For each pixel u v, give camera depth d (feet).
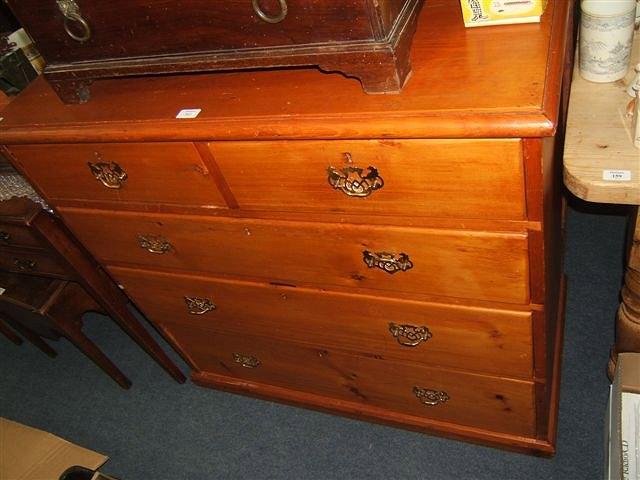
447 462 4.40
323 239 3.09
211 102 2.81
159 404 5.54
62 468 4.07
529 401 3.70
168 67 2.75
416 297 3.23
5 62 3.89
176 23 2.57
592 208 5.64
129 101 3.03
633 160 2.43
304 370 4.56
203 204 3.23
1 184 4.61
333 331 3.87
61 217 3.95
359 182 2.65
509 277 2.81
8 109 3.34
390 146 2.42
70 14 2.72
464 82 2.34
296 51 2.43
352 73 2.40
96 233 3.91
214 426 5.20
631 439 3.22
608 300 4.94
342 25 2.28
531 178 2.32
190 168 3.02
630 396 3.34
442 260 2.88
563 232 4.68
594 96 2.76
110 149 3.13
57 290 4.93
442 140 2.31
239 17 2.42
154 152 3.02
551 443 4.06
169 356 5.90
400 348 3.73
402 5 2.41
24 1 2.77
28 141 3.19
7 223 4.27
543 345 3.21
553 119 2.09
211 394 5.48
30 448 4.19
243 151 2.77
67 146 3.24
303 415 5.05
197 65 2.68
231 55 2.57
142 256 3.94
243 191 3.01
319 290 3.53
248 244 3.39
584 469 4.08
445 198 2.54
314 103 2.55
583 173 2.45
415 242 2.85
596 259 5.27
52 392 6.00
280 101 2.64
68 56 2.94
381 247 2.97
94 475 3.70
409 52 2.44
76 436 5.49
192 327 4.65
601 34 2.64
